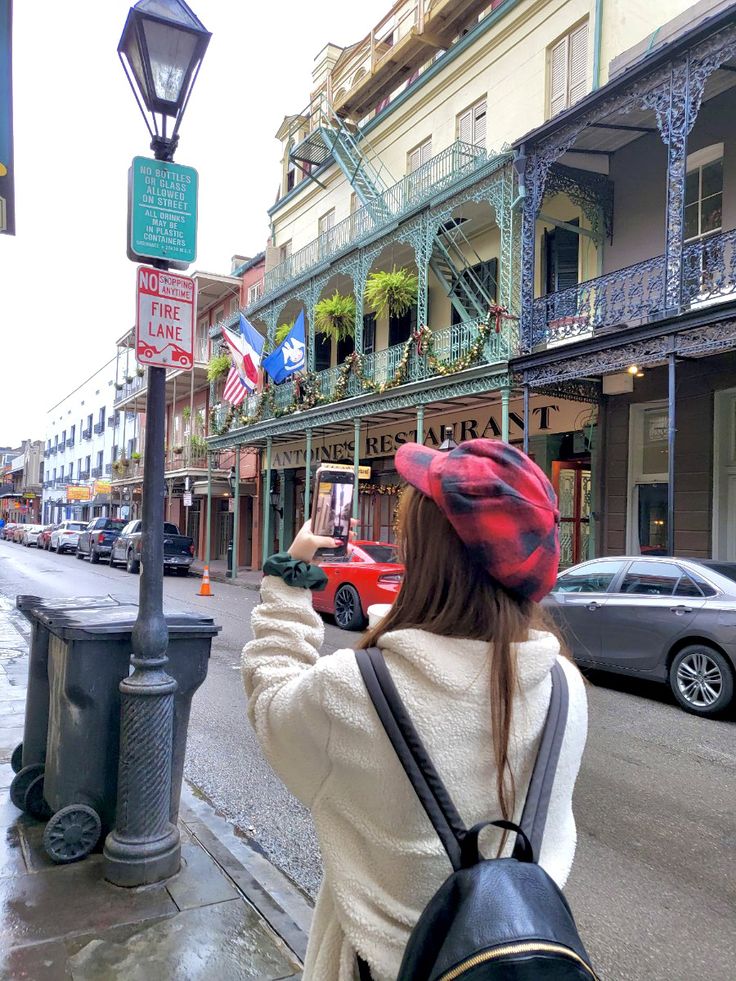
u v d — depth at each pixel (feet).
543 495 3.78
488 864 3.13
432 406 53.57
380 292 57.21
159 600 11.17
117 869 10.64
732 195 38.04
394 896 3.61
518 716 3.61
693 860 13.34
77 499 175.11
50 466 243.81
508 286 44.68
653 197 42.32
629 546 42.42
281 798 15.93
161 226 12.10
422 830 3.52
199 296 101.30
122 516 152.66
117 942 9.27
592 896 12.06
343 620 38.81
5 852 11.60
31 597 14.39
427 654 3.55
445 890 3.14
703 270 34.17
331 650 32.50
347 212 72.95
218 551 108.99
